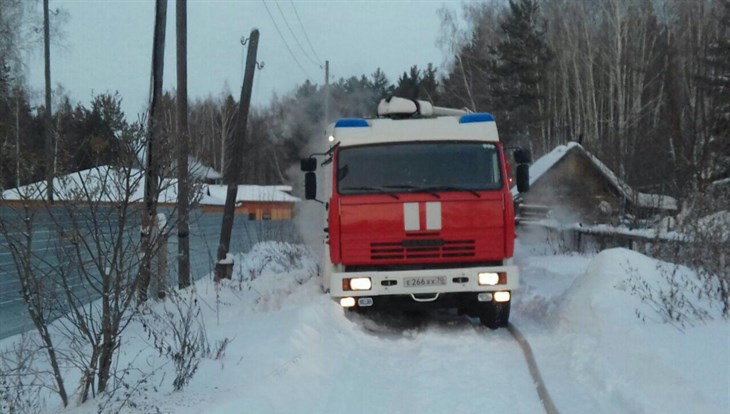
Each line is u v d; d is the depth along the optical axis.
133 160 6.18
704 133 21.41
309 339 8.79
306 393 6.98
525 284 14.58
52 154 6.25
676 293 9.27
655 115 38.53
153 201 6.46
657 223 19.38
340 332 10.01
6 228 5.98
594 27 44.75
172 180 6.77
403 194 10.01
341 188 10.15
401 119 10.84
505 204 10.02
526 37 46.00
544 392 7.03
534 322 11.00
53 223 6.36
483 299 10.08
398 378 8.04
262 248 19.94
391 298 10.27
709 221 12.02
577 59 44.56
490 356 8.98
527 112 46.44
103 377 6.27
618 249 11.34
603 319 9.10
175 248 15.08
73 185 6.10
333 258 10.02
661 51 39.81
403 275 9.92
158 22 12.08
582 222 24.28
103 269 6.16
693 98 26.36
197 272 18.08
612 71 40.22
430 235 9.95
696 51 28.33
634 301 9.48
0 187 5.89
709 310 8.95
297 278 15.34
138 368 7.04
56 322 8.05
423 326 11.38
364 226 9.97
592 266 11.21
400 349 9.66
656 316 8.91
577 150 30.42
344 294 9.95
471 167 10.20
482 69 48.78
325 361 8.26
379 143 10.30
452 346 9.63
